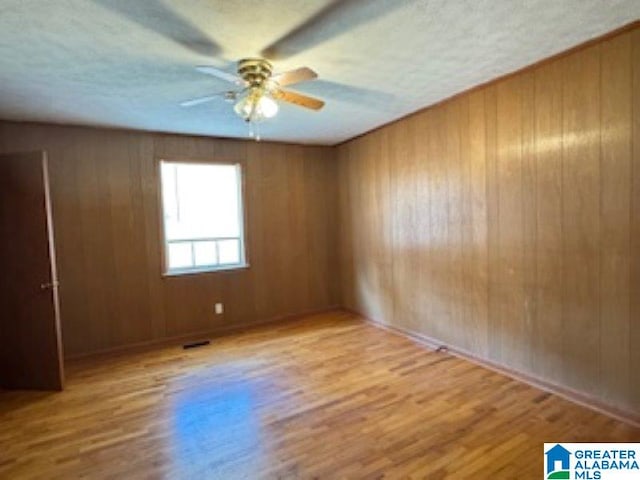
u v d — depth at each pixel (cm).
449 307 348
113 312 380
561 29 210
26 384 294
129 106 313
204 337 416
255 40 210
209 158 425
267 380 299
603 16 198
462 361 326
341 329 428
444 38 216
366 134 438
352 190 474
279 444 215
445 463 195
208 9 179
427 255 368
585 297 244
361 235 464
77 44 208
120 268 383
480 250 313
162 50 219
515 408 246
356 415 243
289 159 475
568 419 231
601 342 238
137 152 388
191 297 419
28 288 290
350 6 181
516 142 278
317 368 320
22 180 287
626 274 224
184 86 272
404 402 258
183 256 429
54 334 289
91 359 359
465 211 323
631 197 219
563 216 253
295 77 222
